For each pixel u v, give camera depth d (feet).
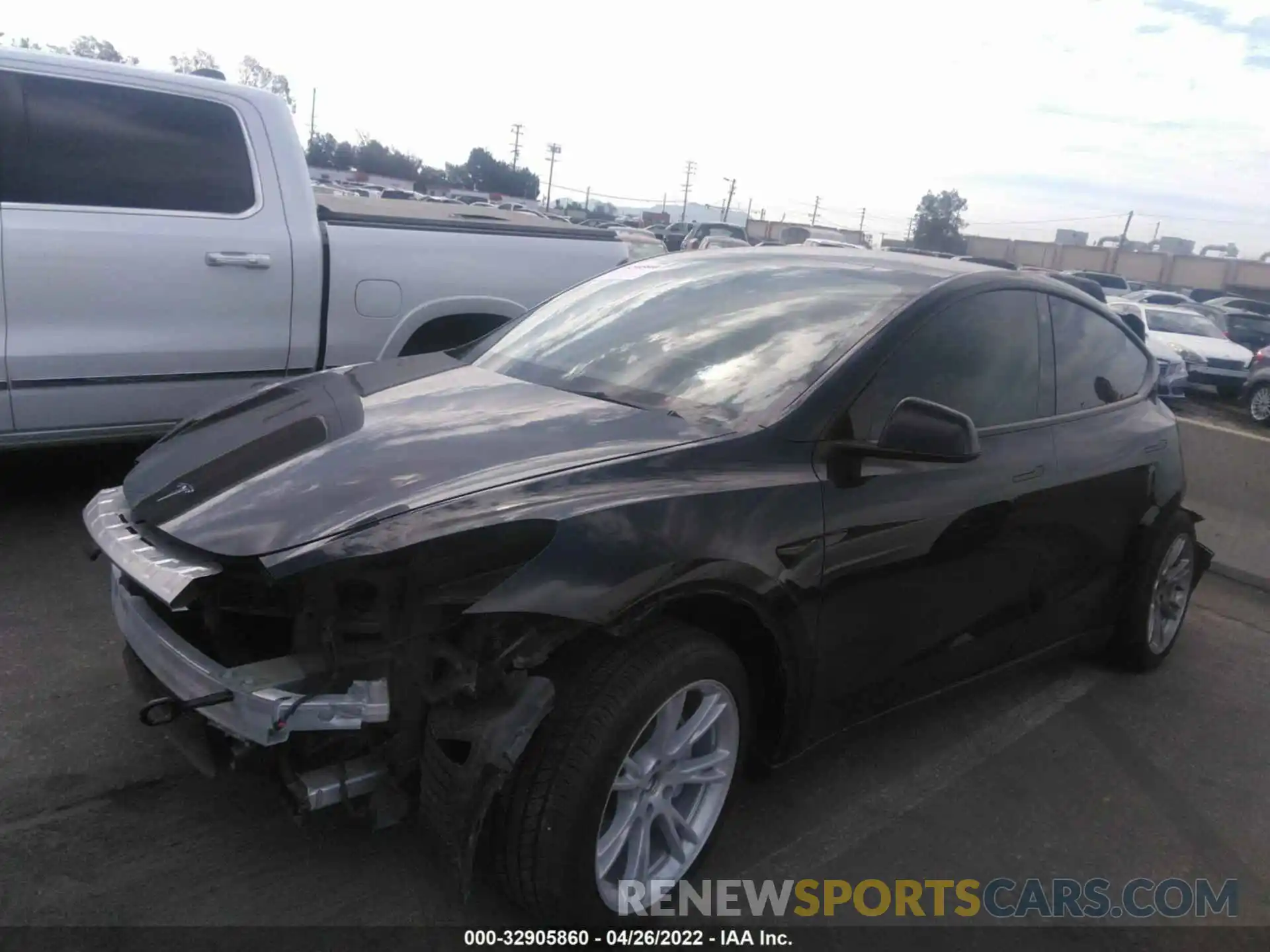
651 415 10.19
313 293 17.95
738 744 9.35
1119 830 11.46
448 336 20.47
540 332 13.10
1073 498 12.78
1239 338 77.05
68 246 15.37
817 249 14.12
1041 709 14.21
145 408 16.67
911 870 10.28
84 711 11.40
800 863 10.16
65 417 15.93
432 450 9.18
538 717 7.58
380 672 7.56
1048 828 11.32
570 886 7.96
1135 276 225.97
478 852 8.23
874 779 11.85
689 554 8.46
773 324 11.42
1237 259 210.79
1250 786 12.77
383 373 12.08
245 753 7.79
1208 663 16.66
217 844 9.42
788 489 9.41
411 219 19.43
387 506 8.08
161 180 16.43
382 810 7.89
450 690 7.57
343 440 9.44
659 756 8.60
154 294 16.28
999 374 12.14
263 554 7.70
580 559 7.94
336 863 9.30
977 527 11.27
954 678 12.10
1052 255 241.55
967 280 12.20
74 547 15.97
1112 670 15.83
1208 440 22.16
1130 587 14.75
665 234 127.95
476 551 7.74
